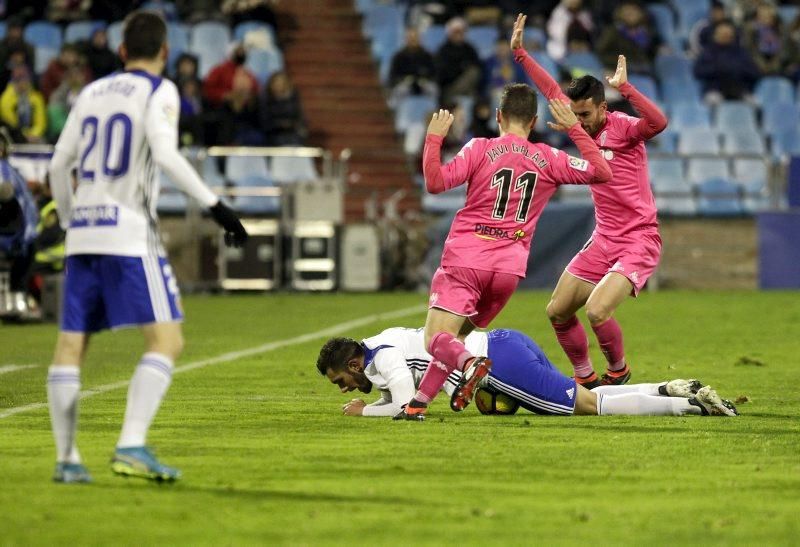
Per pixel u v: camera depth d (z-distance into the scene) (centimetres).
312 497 2086
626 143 3409
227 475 2273
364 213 8681
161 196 8131
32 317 5941
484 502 2053
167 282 2183
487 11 9756
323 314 6391
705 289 8475
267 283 8000
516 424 2898
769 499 2083
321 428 2845
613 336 3441
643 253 3431
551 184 2922
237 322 5972
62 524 1888
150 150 2170
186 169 2139
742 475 2288
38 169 6606
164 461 2414
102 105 2184
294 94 8606
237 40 9394
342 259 8025
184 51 9156
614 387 3067
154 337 2177
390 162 8962
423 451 2528
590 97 3394
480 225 2891
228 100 8431
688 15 10200
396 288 8181
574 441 2653
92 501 2044
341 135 9138
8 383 3750
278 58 9238
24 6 9288
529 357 2984
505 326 5731
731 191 8919
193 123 8294
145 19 2223
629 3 9462
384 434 2752
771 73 9806
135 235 2162
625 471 2323
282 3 9806
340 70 9538
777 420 2970
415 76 9075
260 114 8550
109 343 5022
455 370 2989
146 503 2031
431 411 3133
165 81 2195
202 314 6425
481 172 2884
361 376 2978
